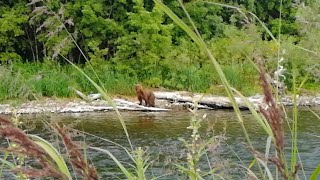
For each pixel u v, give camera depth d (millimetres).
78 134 1956
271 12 30641
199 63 28719
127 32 31219
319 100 16047
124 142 13695
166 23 32562
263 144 11766
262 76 1270
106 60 30875
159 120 19391
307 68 1800
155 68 29234
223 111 22125
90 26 30766
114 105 1934
